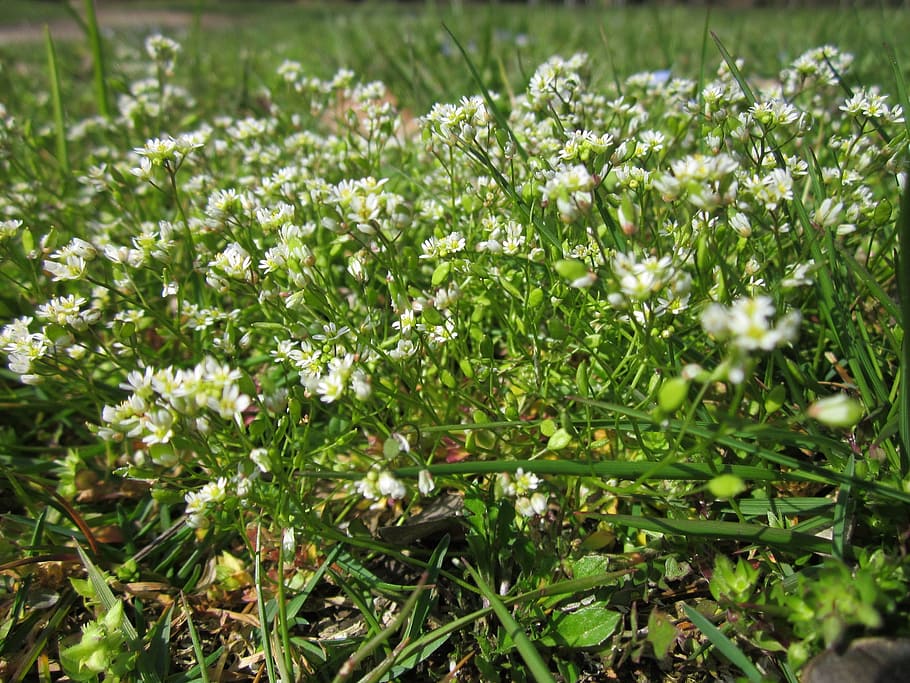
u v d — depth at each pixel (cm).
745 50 30
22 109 26
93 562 11
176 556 11
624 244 11
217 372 9
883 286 13
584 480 10
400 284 12
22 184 18
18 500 13
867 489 8
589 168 11
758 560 10
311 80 19
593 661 10
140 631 10
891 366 11
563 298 11
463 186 16
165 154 13
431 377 13
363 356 11
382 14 51
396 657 9
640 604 10
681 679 9
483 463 9
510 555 11
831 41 26
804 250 10
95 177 16
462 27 38
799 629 8
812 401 11
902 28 31
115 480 13
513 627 9
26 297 14
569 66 16
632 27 36
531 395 11
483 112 12
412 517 11
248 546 10
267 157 17
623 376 12
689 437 10
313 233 14
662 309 10
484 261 13
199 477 11
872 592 7
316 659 10
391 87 26
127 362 13
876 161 12
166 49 20
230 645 10
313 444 13
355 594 10
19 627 11
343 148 17
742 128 11
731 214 10
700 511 10
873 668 8
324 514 11
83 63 39
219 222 13
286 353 11
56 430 14
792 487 11
